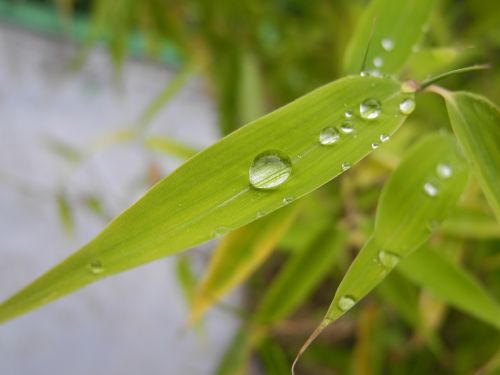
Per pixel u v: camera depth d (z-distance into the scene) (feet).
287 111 0.38
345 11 1.20
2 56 2.05
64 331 1.56
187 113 2.02
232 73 1.08
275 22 1.33
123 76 2.08
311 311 1.41
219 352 1.53
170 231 0.36
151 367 1.54
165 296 1.65
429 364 1.09
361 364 0.87
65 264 0.36
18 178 1.76
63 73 2.06
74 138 1.90
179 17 1.15
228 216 0.37
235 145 0.37
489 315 0.64
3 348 1.51
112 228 0.36
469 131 0.40
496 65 1.11
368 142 0.39
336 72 1.24
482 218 0.74
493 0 1.11
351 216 0.73
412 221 0.44
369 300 1.05
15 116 1.91
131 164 1.83
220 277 0.62
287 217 0.60
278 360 0.84
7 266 1.63
